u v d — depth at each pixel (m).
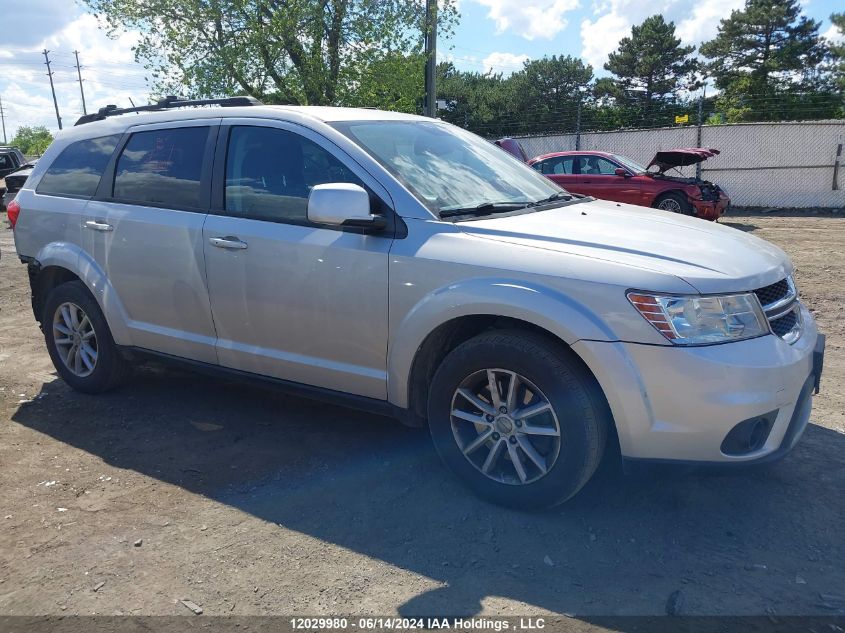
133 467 3.91
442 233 3.40
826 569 2.91
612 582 2.84
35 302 5.22
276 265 3.80
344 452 4.04
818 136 18.12
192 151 4.29
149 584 2.88
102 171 4.72
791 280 3.50
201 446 4.16
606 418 3.13
